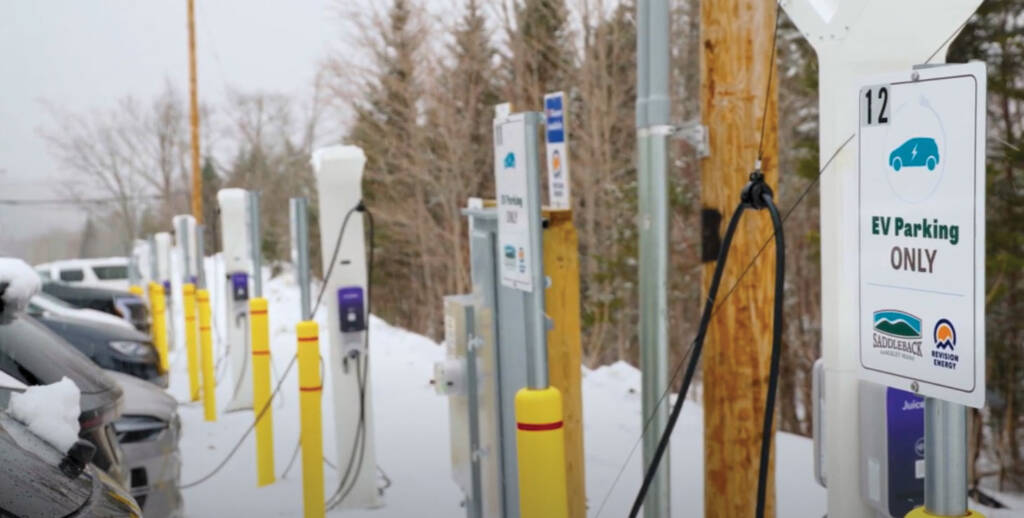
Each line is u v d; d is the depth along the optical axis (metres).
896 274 2.37
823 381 3.09
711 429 4.54
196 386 11.12
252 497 6.75
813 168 18.45
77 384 3.88
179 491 5.34
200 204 26.38
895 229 2.37
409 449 8.05
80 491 2.58
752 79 4.25
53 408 2.88
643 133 4.17
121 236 47.34
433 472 7.24
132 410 5.08
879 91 2.39
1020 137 15.04
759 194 3.09
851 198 2.95
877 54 2.89
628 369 11.66
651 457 4.25
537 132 3.44
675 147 21.41
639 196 4.21
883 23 2.88
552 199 5.26
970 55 15.59
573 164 24.86
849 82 2.92
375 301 33.72
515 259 3.61
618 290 23.95
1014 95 14.73
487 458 4.62
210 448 8.51
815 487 6.52
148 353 8.76
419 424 9.04
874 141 2.42
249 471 7.57
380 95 29.86
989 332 15.91
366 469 6.38
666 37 4.10
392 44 29.45
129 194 49.56
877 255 2.43
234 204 10.27
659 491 4.27
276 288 30.30
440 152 29.27
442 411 9.59
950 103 2.18
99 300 12.27
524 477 3.35
